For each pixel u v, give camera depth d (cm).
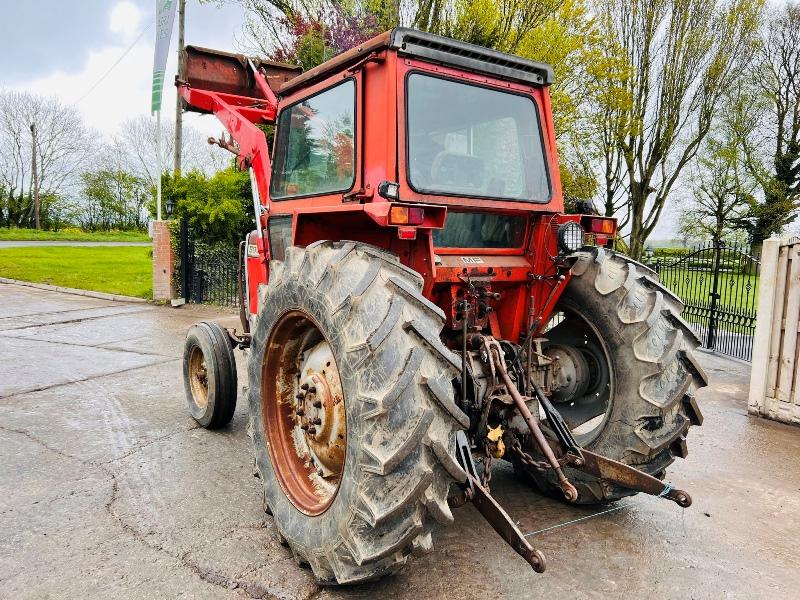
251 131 426
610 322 321
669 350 305
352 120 291
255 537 303
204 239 1226
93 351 738
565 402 360
